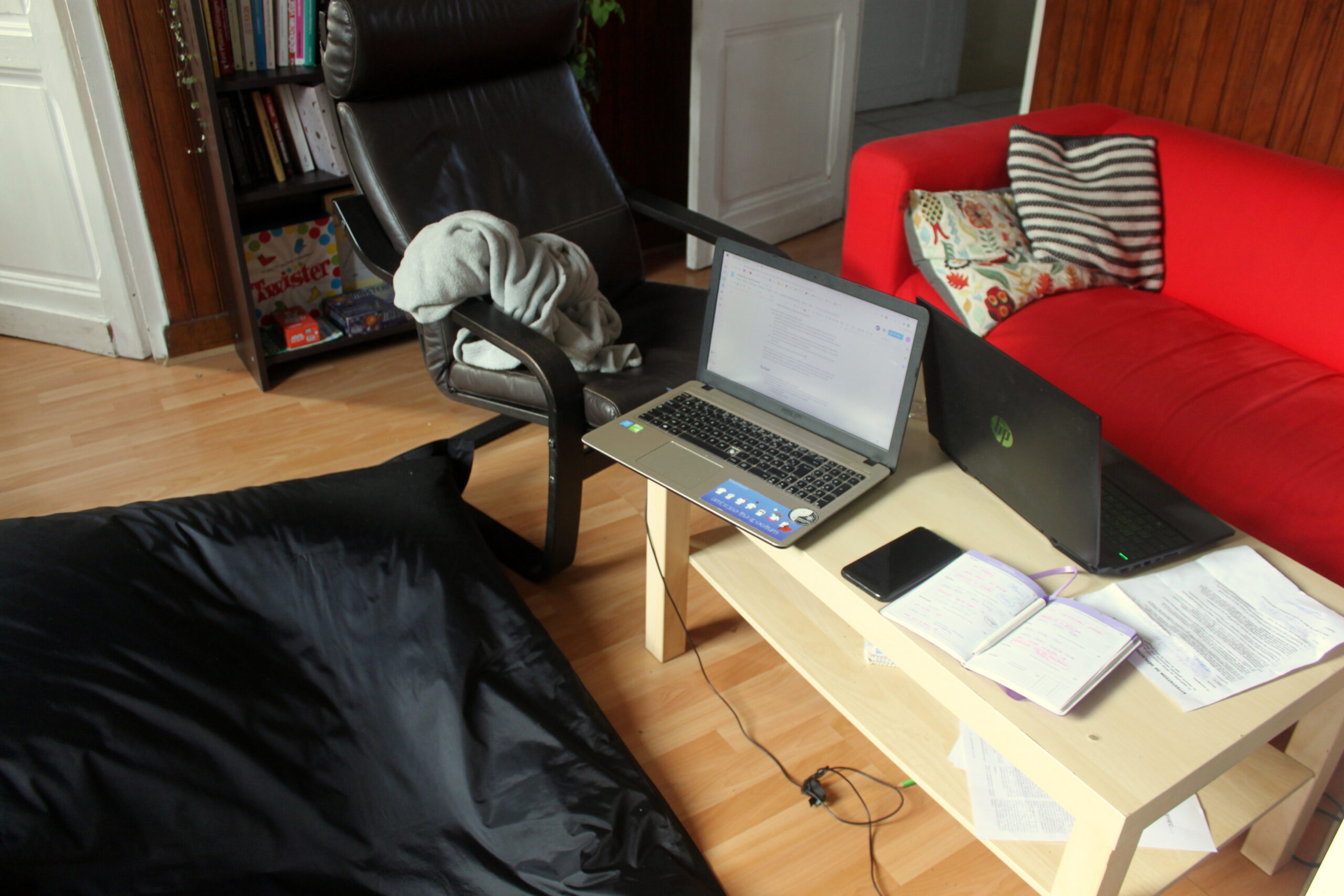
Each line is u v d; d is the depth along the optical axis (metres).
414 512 1.72
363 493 1.75
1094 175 2.26
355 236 1.96
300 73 2.37
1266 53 2.47
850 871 1.37
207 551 1.57
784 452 1.44
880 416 1.38
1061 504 1.21
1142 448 1.76
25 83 2.36
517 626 1.57
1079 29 2.88
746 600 1.50
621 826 1.30
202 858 1.22
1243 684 1.04
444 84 2.09
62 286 2.62
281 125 2.46
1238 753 0.99
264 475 2.20
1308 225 1.96
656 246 3.49
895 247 2.29
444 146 2.06
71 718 1.25
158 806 1.23
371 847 1.29
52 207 2.51
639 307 2.20
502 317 1.77
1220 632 1.11
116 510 1.62
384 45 1.89
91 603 1.41
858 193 2.32
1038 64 3.04
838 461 1.41
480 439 2.31
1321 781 1.26
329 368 2.66
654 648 1.72
